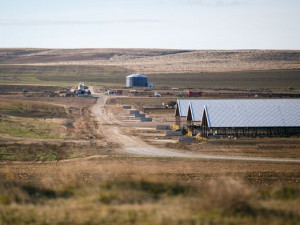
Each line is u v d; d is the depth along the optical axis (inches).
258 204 1732.3
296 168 4854.8
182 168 4736.7
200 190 1905.8
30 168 4906.5
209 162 5290.4
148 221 1521.9
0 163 5354.3
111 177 2062.0
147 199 1798.7
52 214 1620.3
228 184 1825.8
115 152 6294.3
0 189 1964.8
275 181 4072.3
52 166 5088.6
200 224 1494.8
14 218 1587.1
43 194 1952.5
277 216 1627.7
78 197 1887.3
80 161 5492.1
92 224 1510.8
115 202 1759.4
